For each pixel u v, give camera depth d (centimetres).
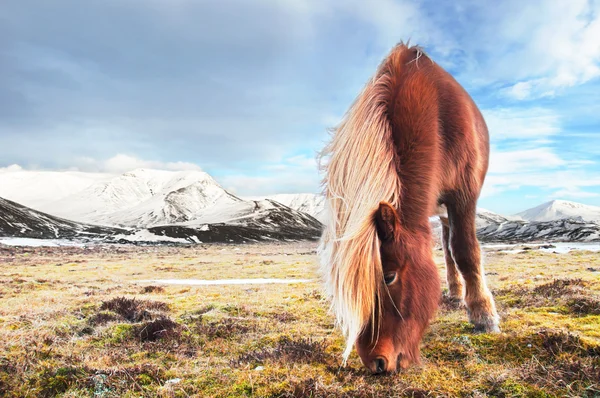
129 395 377
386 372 327
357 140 351
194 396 374
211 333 574
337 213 335
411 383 378
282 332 581
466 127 441
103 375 404
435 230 417
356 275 305
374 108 371
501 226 10431
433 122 388
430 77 437
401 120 376
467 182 456
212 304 811
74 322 662
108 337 566
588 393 346
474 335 496
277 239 14512
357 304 303
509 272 1456
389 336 330
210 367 445
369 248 312
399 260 333
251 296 997
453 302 687
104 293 1161
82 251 5538
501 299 763
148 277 1914
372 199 326
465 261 496
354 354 468
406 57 448
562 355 416
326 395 361
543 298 709
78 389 385
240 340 552
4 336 559
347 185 338
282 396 366
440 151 393
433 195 368
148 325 588
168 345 522
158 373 424
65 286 1368
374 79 425
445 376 398
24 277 1767
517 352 443
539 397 347
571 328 514
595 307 604
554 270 1475
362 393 363
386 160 345
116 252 5634
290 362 444
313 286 1206
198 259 3834
